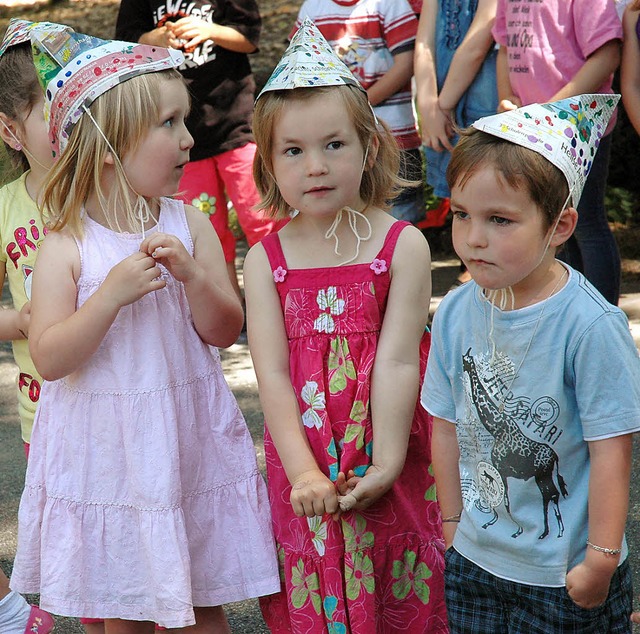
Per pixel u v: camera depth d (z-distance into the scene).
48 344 2.53
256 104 2.62
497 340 2.23
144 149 2.57
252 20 5.69
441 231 7.49
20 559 2.76
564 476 2.21
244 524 2.75
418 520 2.71
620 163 7.36
